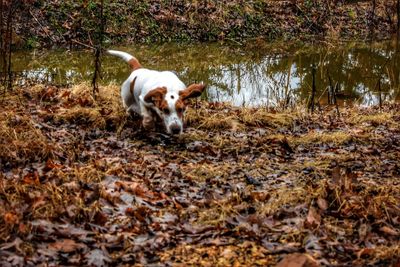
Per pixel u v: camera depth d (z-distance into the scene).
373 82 8.70
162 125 5.82
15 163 4.94
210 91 7.93
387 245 4.22
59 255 4.03
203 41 12.84
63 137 5.54
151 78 5.80
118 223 4.34
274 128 6.31
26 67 8.88
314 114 6.84
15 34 10.93
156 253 4.12
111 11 12.58
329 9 15.08
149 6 13.16
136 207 4.49
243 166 5.21
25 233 4.12
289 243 4.22
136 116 6.12
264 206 4.54
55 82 7.74
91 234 4.20
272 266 4.05
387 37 14.01
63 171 4.82
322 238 4.25
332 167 5.23
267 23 13.98
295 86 8.35
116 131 5.85
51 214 4.30
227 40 13.00
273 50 11.83
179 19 13.18
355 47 12.45
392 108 7.28
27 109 6.21
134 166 5.05
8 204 4.31
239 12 13.91
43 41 11.37
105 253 4.06
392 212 4.49
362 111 7.08
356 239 4.28
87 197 4.49
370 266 4.05
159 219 4.40
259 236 4.26
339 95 7.95
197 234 4.28
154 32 12.71
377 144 5.85
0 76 7.64
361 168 5.25
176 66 9.55
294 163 5.33
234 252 4.14
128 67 9.09
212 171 5.07
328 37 13.88
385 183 4.95
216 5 13.85
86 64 9.34
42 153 5.08
